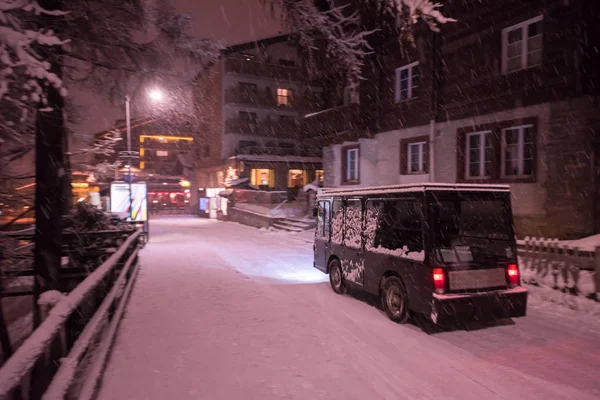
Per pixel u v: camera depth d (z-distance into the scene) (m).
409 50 15.75
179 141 50.41
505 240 6.59
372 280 7.43
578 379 4.54
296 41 8.26
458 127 13.90
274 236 22.17
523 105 11.84
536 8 11.42
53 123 5.84
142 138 49.09
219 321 6.46
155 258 13.98
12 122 5.38
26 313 9.17
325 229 9.61
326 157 21.36
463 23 13.63
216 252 15.72
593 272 7.55
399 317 6.57
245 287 9.09
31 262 7.80
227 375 4.45
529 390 4.25
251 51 37.78
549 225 11.13
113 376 4.38
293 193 33.97
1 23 3.36
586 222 10.50
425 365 4.88
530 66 11.73
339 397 4.01
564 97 10.80
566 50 10.73
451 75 14.14
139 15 6.66
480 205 7.08
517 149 12.20
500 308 6.07
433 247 6.03
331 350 5.27
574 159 10.66
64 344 3.38
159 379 4.32
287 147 38.94
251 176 37.19
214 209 38.59
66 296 3.29
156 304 7.53
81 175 9.95
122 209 19.84
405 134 16.09
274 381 4.32
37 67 3.38
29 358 2.09
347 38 7.77
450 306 5.79
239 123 37.41
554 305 7.59
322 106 21.17
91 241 10.62
